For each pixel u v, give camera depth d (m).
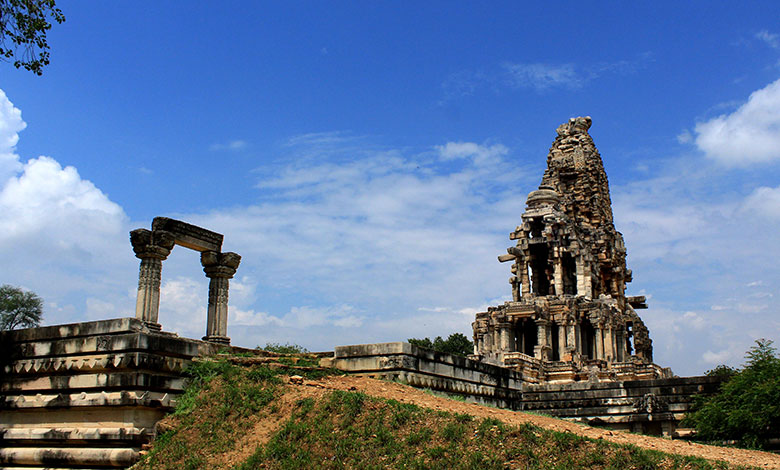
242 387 28.22
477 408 28.38
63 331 29.97
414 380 31.97
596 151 104.31
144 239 32.72
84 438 27.25
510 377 41.34
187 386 28.81
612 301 88.75
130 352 27.41
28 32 25.80
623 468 20.94
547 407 50.19
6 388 30.55
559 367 72.69
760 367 38.31
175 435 26.52
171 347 28.80
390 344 31.89
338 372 31.73
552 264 88.19
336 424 24.72
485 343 85.62
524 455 21.91
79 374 28.69
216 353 31.66
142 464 25.38
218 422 26.55
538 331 80.94
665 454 21.88
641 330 95.94
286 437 24.67
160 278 33.31
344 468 22.59
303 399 26.61
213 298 36.00
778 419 35.84
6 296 84.12
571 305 82.19
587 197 100.62
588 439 22.58
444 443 22.83
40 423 29.20
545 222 89.12
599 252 97.31
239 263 36.94
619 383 48.16
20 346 30.72
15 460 28.42
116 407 27.11
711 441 38.69
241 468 23.48
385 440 23.47
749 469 21.69
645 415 44.75
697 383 44.94
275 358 32.69
